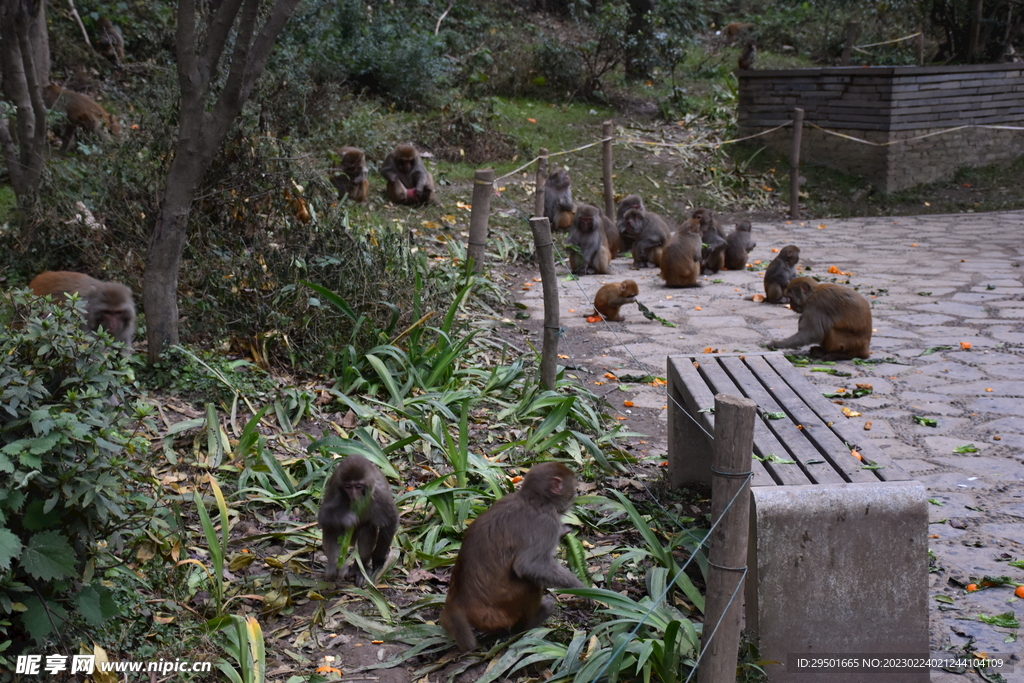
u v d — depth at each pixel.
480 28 21.92
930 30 23.58
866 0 25.17
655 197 16.61
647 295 11.16
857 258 12.99
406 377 6.91
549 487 3.83
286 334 7.27
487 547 3.82
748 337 9.13
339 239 8.11
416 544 4.83
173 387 6.47
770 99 18.72
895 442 6.35
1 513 3.28
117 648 3.81
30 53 8.23
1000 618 4.19
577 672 3.67
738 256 12.66
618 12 21.09
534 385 6.94
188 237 8.27
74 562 3.45
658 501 5.46
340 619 4.21
